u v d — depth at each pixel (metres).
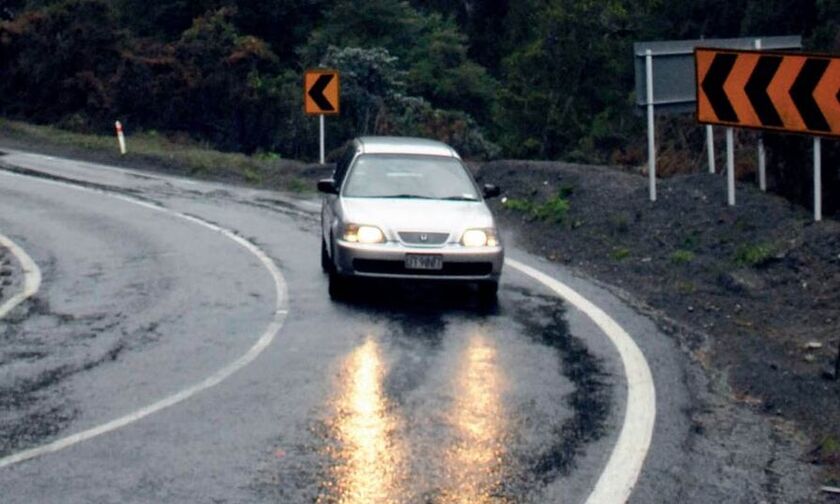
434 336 12.71
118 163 31.25
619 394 10.50
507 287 15.54
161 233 20.16
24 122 39.22
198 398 10.23
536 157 40.75
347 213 14.48
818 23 29.39
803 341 12.58
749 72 15.34
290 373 11.11
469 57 65.25
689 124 28.66
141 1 59.16
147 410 9.86
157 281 15.81
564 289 15.39
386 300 14.67
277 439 9.14
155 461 8.58
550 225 20.23
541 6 56.75
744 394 10.62
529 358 11.80
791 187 19.55
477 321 13.48
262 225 21.16
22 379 10.79
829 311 13.62
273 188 27.16
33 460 8.55
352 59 43.19
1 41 40.41
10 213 22.42
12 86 40.59
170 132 39.38
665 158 26.20
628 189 20.86
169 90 40.41
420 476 8.34
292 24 60.41
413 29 57.81
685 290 15.10
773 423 9.75
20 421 9.51
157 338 12.50
